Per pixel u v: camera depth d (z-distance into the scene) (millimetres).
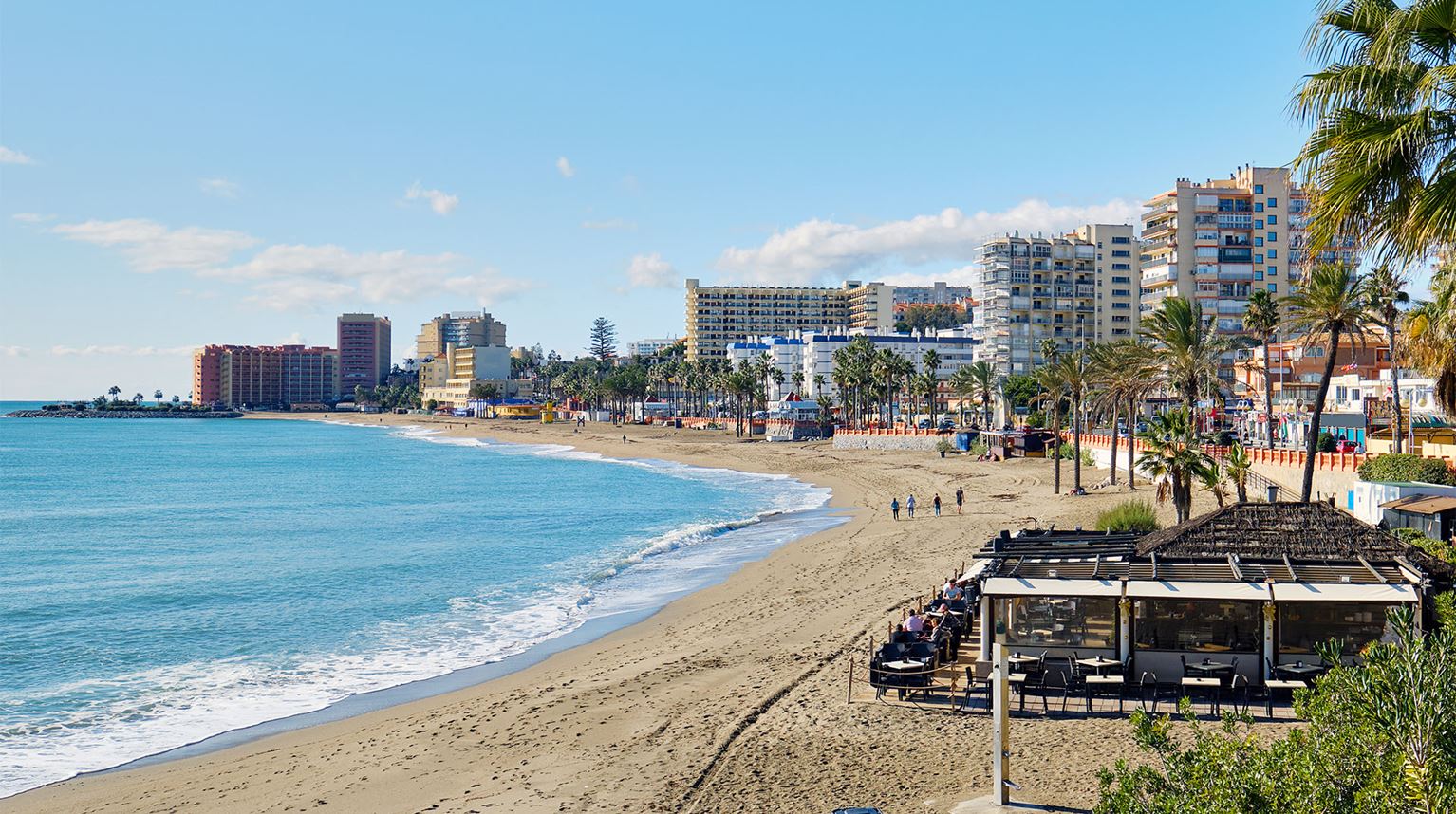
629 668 32406
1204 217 154375
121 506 97812
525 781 21812
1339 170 10758
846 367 180375
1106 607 24234
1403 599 21328
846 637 33812
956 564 49562
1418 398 75312
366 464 160750
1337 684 10602
